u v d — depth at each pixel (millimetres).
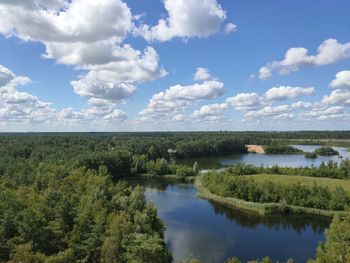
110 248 59250
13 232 63000
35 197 82750
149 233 76375
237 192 130500
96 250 61781
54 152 176500
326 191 122125
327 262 60000
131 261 59906
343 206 117438
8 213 64250
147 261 63438
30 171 122562
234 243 88188
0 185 94875
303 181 146250
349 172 158375
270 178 152625
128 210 87625
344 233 70875
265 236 94000
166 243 86625
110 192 100188
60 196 81000
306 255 81438
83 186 100250
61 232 64250
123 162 184125
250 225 103625
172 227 99250
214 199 132500
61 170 120688
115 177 178250
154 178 178500
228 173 163625
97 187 93000
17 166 128000
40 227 63281
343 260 59875
